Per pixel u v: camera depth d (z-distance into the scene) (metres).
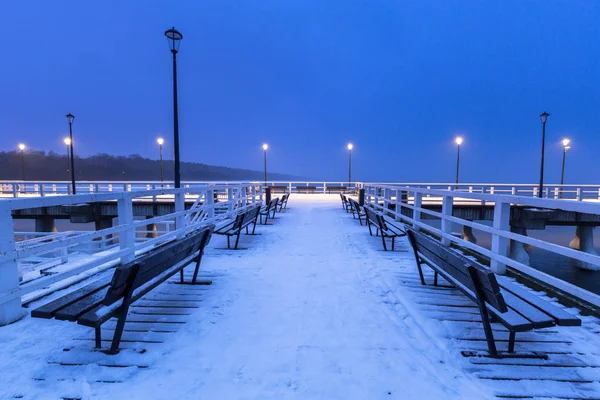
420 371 2.56
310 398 2.24
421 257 4.60
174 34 10.45
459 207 20.14
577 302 3.73
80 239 3.91
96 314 2.60
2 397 2.21
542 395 2.29
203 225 8.58
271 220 12.07
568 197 25.75
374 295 4.21
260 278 4.92
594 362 2.70
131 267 2.55
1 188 28.31
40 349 2.83
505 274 4.79
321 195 30.23
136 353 2.78
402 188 9.09
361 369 2.58
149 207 20.28
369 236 8.62
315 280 4.83
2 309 3.25
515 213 18.70
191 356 2.75
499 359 2.72
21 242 6.87
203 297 4.12
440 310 3.73
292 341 3.02
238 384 2.38
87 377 2.45
